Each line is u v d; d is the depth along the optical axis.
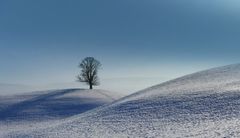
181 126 32.91
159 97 48.50
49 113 74.88
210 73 61.66
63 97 90.81
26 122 65.50
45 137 37.09
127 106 47.09
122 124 38.06
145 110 43.03
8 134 45.16
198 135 27.47
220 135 25.97
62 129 40.56
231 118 32.53
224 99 40.91
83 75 107.62
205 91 46.66
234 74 56.72
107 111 46.88
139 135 31.52
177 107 41.53
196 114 37.06
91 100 89.44
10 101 89.06
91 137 33.56
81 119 45.66
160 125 34.88
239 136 24.78
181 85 55.81
